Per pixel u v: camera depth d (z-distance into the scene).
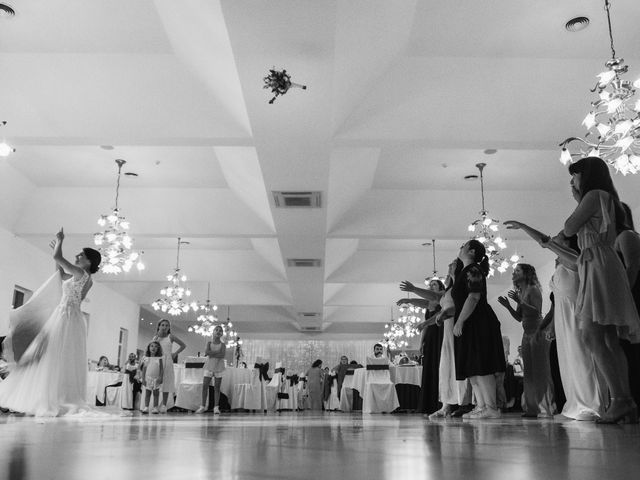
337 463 0.94
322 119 6.22
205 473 0.79
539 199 10.86
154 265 14.89
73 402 4.52
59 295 4.78
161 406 7.53
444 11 5.60
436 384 5.20
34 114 6.60
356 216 10.76
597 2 5.48
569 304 3.55
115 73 6.57
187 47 5.86
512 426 2.44
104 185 10.66
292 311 20.69
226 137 6.68
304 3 4.45
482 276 3.79
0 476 0.76
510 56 6.49
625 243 2.81
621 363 2.58
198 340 24.56
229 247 14.79
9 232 10.57
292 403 12.76
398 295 18.17
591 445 1.30
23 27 6.01
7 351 4.46
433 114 6.58
